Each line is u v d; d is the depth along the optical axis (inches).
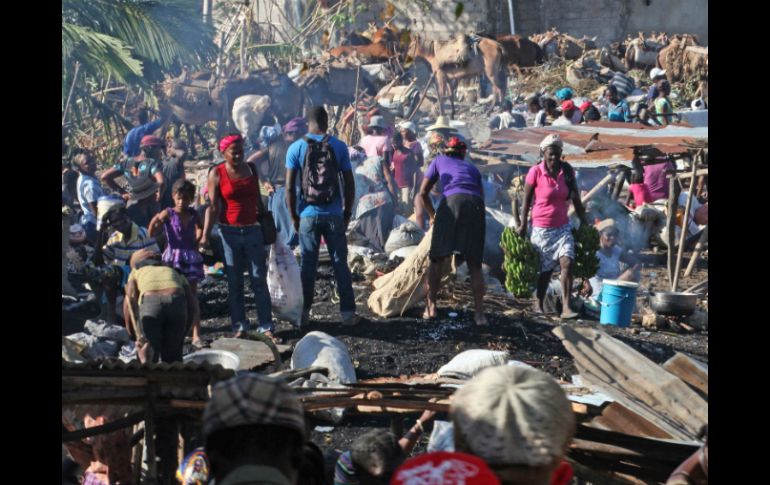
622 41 2581.2
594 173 927.7
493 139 938.1
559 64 2075.5
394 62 1621.6
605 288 638.5
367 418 451.8
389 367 526.0
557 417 154.6
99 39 677.3
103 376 294.2
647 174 886.4
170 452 333.7
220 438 163.6
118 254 568.1
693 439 286.2
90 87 1002.1
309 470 227.8
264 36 1556.3
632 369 317.7
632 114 1330.0
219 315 620.7
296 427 166.2
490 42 1621.6
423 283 610.5
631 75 2111.2
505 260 642.8
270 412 163.9
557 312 658.8
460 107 1691.7
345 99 1360.7
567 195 637.9
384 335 573.0
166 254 548.1
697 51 2023.9
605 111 1470.2
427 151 988.6
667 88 1407.5
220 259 635.5
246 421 162.7
